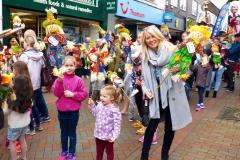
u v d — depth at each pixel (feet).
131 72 20.36
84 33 49.49
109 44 26.00
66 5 41.63
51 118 22.53
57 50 25.40
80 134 19.39
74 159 15.29
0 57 21.49
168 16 73.87
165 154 15.12
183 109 14.60
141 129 19.65
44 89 31.35
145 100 14.71
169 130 14.82
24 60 18.70
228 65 36.83
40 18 39.99
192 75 29.12
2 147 17.11
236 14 39.93
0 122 13.85
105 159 15.74
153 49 14.34
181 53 14.01
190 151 16.87
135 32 65.05
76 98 14.74
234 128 21.42
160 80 14.19
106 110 13.75
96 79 23.45
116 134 13.60
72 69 14.82
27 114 14.44
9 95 13.92
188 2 95.55
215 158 16.03
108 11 51.37
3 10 32.83
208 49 30.73
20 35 24.81
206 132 20.27
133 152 16.66
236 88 40.14
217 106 28.55
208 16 34.96
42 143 17.75
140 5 61.00
